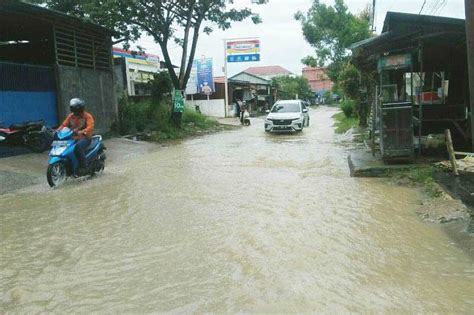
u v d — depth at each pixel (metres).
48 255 4.98
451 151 8.34
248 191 8.02
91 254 4.96
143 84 26.67
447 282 4.02
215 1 21.80
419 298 3.72
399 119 9.18
